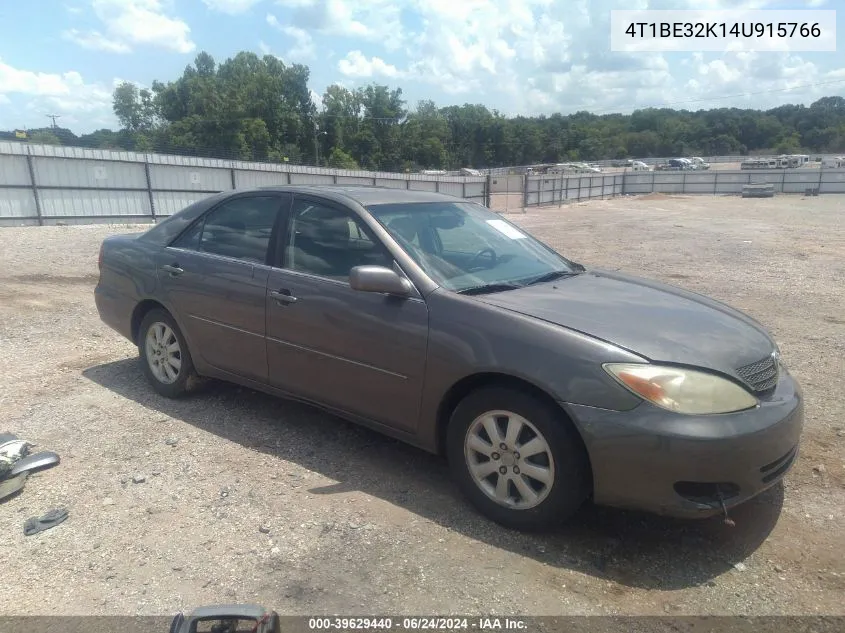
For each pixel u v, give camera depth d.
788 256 14.00
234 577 2.81
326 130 104.44
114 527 3.18
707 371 2.90
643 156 130.25
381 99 108.94
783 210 32.19
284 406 4.82
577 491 2.99
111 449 4.04
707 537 3.19
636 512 3.41
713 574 2.89
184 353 4.74
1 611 2.59
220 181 30.86
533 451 3.06
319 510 3.36
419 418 3.47
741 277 11.06
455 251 3.95
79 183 25.02
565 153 133.50
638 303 3.52
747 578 2.87
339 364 3.75
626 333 3.06
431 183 41.47
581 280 4.00
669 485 2.79
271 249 4.20
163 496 3.48
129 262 5.04
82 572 2.84
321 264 3.93
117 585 2.76
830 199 42.06
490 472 3.24
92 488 3.56
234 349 4.34
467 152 133.00
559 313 3.22
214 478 3.69
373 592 2.72
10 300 8.44
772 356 3.33
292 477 3.71
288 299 3.94
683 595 2.75
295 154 94.81
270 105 92.94
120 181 26.47
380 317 3.54
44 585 2.75
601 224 24.78
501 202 40.97
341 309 3.70
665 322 3.25
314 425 4.48
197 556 2.96
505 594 2.72
